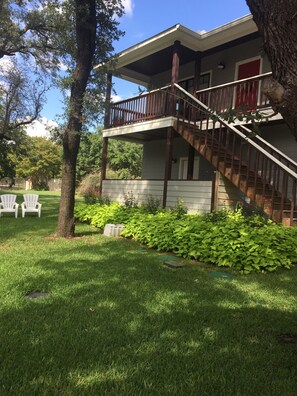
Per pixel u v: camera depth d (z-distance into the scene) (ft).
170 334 9.95
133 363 8.30
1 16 32.50
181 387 7.41
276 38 7.01
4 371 7.75
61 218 26.30
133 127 40.34
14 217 39.22
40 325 10.19
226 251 18.45
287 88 6.95
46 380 7.47
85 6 24.16
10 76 46.26
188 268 17.79
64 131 25.80
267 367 8.41
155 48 39.45
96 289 13.70
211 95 37.14
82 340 9.32
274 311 12.15
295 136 7.22
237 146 36.22
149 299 12.78
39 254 19.71
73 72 25.54
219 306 12.40
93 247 22.33
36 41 34.32
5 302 11.95
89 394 7.06
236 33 34.86
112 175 93.25
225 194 30.89
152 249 22.54
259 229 20.66
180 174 46.34
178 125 34.53
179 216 26.86
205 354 8.89
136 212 30.78
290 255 19.11
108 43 26.78
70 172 26.35
